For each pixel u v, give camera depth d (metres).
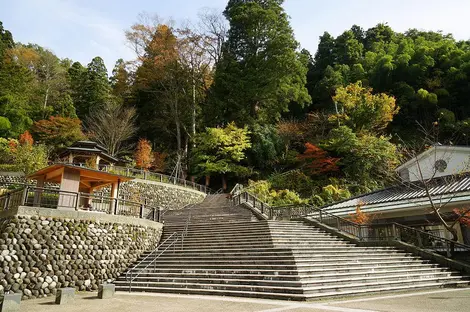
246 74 35.94
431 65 35.78
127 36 36.12
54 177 13.73
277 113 37.22
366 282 9.27
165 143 38.03
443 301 7.27
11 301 6.85
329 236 14.57
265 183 28.00
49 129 29.81
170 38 34.78
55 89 39.25
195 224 16.06
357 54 44.34
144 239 13.79
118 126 31.16
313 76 45.62
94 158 21.86
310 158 30.09
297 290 8.10
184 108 37.00
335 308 6.53
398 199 15.61
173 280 10.36
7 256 9.34
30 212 10.30
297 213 18.22
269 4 38.22
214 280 9.70
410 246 13.10
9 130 28.14
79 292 10.43
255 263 10.45
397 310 6.18
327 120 33.62
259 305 7.14
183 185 28.19
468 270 11.46
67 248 10.78
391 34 49.91
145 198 23.75
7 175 19.23
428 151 19.22
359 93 31.08
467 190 13.54
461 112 33.62
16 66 34.78
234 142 30.95
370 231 14.45
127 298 8.76
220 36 39.31
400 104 34.34
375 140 27.06
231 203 23.06
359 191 24.92
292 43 34.78
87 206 15.88
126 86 39.72
